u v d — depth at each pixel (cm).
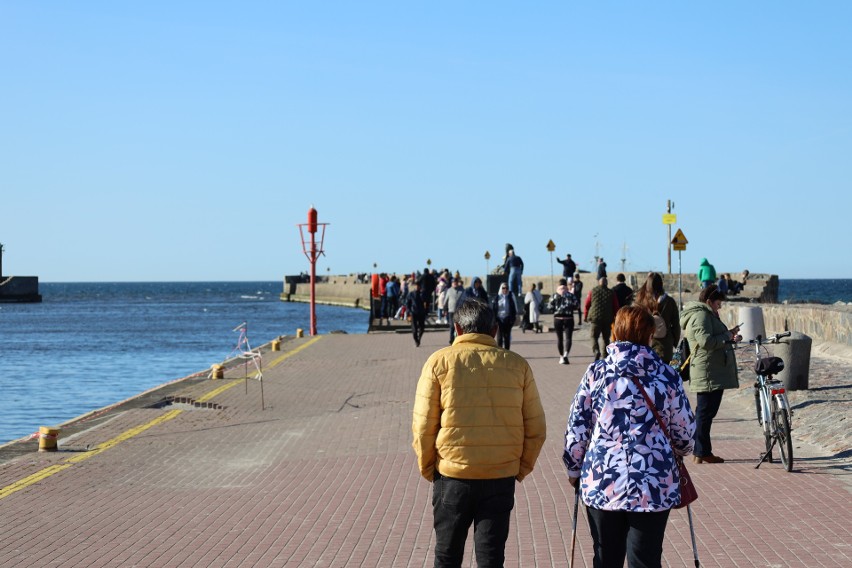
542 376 2016
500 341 2416
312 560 745
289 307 11681
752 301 3809
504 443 560
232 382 2081
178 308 11506
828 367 1900
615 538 533
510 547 766
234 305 12825
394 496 960
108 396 2667
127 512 925
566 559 732
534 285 3359
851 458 1053
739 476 993
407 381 2041
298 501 954
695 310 1057
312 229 3856
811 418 1302
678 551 739
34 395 2692
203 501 968
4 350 4547
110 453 1255
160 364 3731
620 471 522
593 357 2445
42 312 10269
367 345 3097
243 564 741
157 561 754
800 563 698
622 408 529
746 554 724
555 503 912
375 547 777
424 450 565
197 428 1460
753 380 1725
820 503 868
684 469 557
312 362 2528
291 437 1366
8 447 1320
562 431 1330
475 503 564
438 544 574
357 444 1290
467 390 562
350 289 11462
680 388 537
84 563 752
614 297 1995
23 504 965
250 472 1117
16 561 760
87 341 5231
